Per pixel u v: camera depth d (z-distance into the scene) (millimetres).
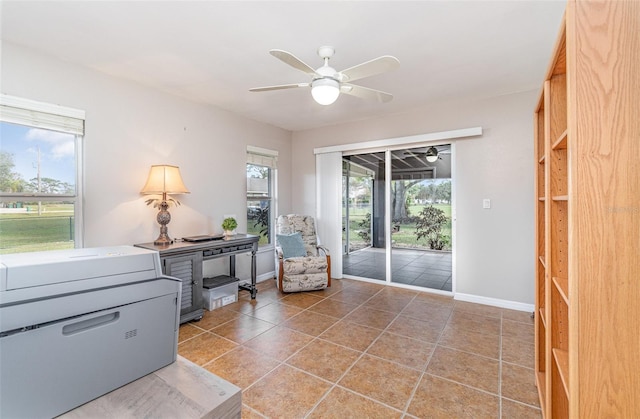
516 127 3355
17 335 600
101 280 750
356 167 4684
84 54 2494
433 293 3953
